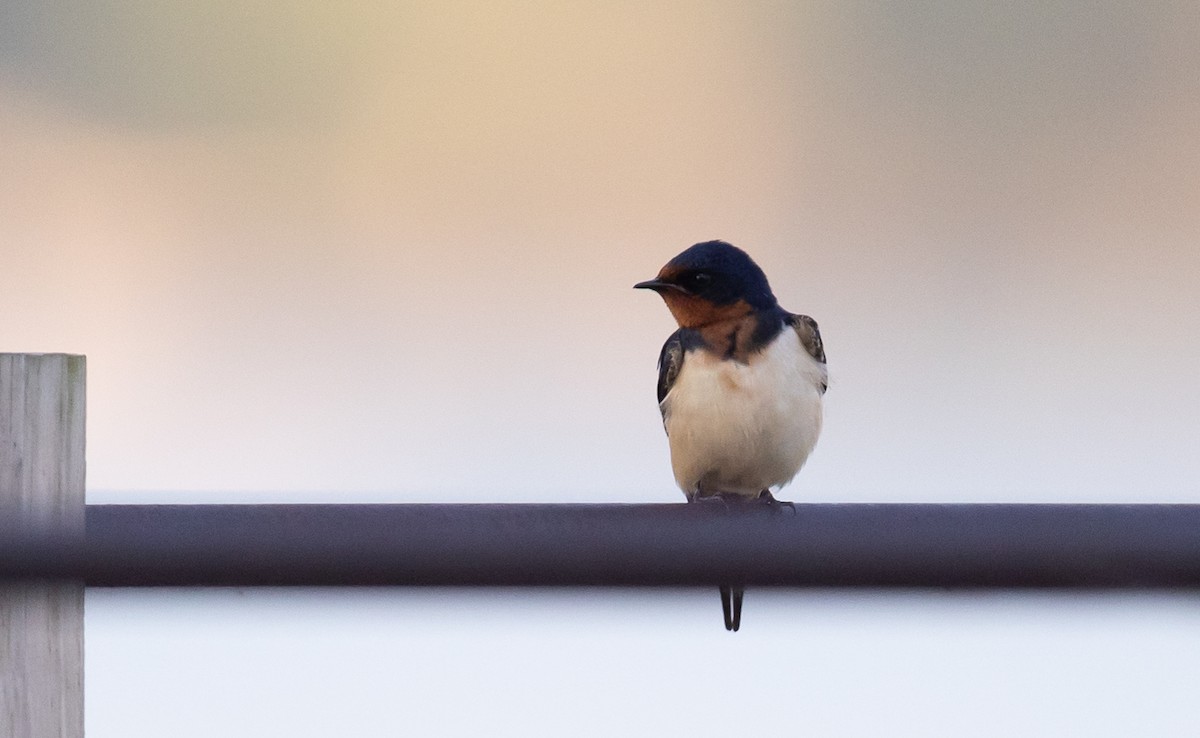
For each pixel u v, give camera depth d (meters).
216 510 4.53
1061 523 4.54
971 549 4.54
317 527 4.53
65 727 4.53
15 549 4.53
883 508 4.54
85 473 4.53
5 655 4.53
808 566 4.54
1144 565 4.54
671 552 4.54
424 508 4.53
